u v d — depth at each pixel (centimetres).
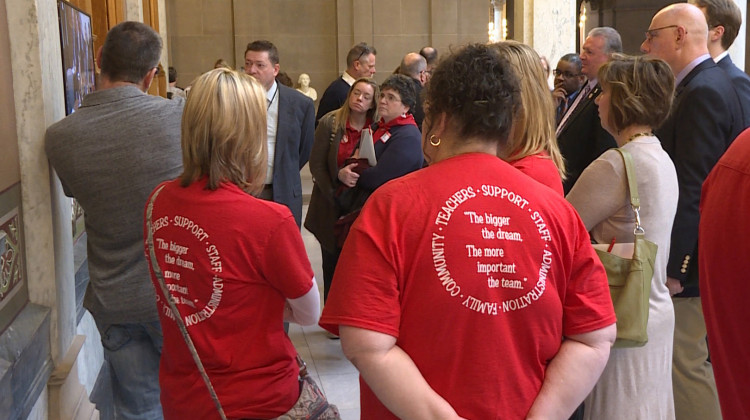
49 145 268
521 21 766
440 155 171
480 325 157
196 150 207
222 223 204
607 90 268
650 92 261
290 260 207
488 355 157
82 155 264
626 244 256
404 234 158
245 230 204
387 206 160
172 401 213
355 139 489
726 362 158
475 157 165
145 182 267
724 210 156
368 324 155
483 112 163
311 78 1460
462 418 157
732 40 347
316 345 510
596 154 389
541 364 165
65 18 341
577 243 169
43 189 282
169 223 208
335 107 710
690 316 326
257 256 205
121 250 271
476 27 1456
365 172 470
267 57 445
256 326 209
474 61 166
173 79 1100
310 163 494
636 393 258
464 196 160
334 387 444
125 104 269
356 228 161
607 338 169
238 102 207
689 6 331
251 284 206
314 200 495
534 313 160
